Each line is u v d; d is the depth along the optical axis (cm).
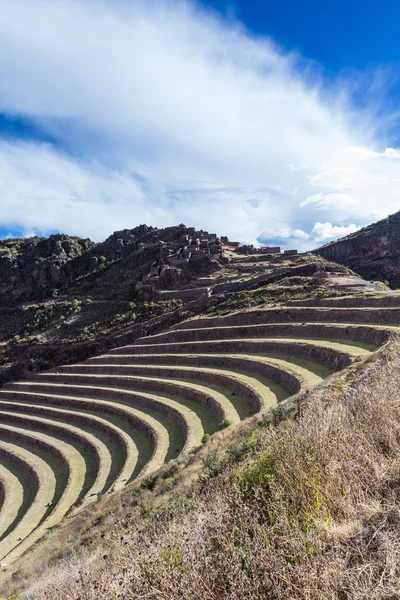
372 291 6203
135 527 1395
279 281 8506
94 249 16962
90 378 6781
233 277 9906
